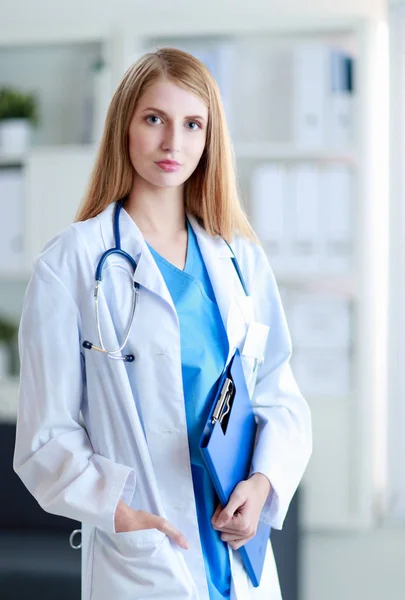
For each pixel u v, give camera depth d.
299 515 3.63
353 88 4.03
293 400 1.97
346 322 4.04
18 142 4.29
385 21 4.19
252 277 2.01
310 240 4.00
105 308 1.74
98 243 1.79
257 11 4.24
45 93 4.50
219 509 1.76
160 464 1.75
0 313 4.55
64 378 1.74
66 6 4.35
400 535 4.16
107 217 1.83
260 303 2.02
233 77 4.05
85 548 1.85
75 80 4.48
